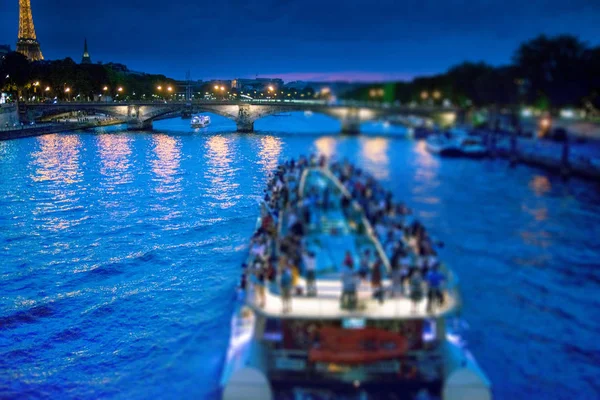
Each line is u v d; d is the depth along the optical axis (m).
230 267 27.50
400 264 14.12
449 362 13.64
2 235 44.12
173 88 198.50
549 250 15.13
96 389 20.62
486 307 14.59
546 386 13.05
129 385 19.89
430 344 14.13
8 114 133.12
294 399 13.57
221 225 38.72
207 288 26.59
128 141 109.56
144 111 138.75
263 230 20.19
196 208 44.44
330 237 16.28
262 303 14.29
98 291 30.70
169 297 27.31
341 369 13.73
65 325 26.81
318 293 14.17
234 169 49.19
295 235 16.19
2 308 29.44
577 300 14.45
